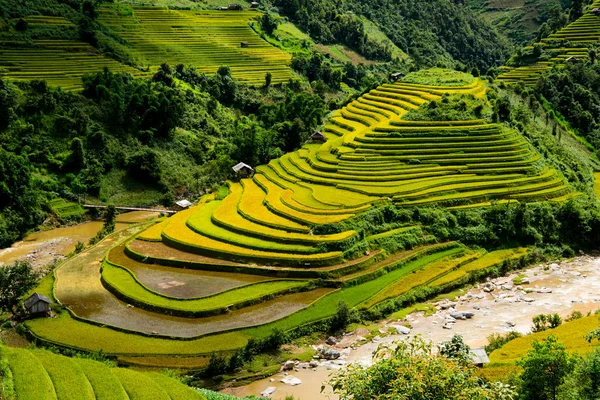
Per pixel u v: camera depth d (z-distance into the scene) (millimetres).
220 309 65688
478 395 29859
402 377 29922
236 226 85375
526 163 103438
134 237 88438
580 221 91875
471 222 88875
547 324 65000
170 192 115562
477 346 60656
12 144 107250
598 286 77188
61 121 114688
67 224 102312
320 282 72875
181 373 55031
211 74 166500
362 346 61969
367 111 139375
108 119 122625
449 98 123500
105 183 112375
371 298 70250
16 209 96875
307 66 191625
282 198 93875
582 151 140625
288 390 53781
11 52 137125
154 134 126625
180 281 72875
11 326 63188
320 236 80375
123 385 45375
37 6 156000
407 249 83312
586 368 37344
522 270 83125
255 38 197375
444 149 106562
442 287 75125
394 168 101938
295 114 144500
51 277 76375
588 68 169500
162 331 61875
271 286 71250
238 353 57188
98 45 153875
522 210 89438
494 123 114562
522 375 40344
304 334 63281
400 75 173250
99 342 59531
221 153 129125
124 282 72750
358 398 30625
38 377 43344
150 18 189250
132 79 137375
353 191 94625
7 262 84750
